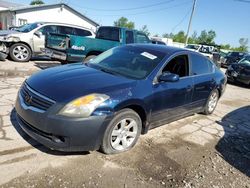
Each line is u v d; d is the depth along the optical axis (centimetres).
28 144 349
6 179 276
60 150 307
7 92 561
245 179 354
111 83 348
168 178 326
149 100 373
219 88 609
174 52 453
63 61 877
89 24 2880
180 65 464
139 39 1029
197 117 595
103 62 448
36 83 338
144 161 355
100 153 353
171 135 462
